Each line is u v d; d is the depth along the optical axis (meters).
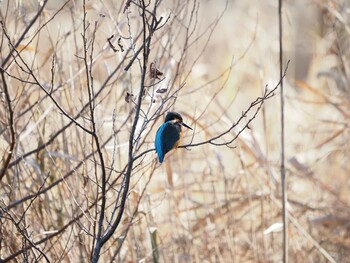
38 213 10.51
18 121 10.65
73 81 10.90
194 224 12.77
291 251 12.97
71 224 9.90
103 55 11.41
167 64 10.89
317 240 13.54
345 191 14.69
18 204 10.08
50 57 11.55
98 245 7.56
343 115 14.42
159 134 8.30
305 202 14.29
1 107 10.80
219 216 12.24
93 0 11.23
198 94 13.79
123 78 10.98
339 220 13.03
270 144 14.62
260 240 13.01
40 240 9.92
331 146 15.27
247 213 13.24
